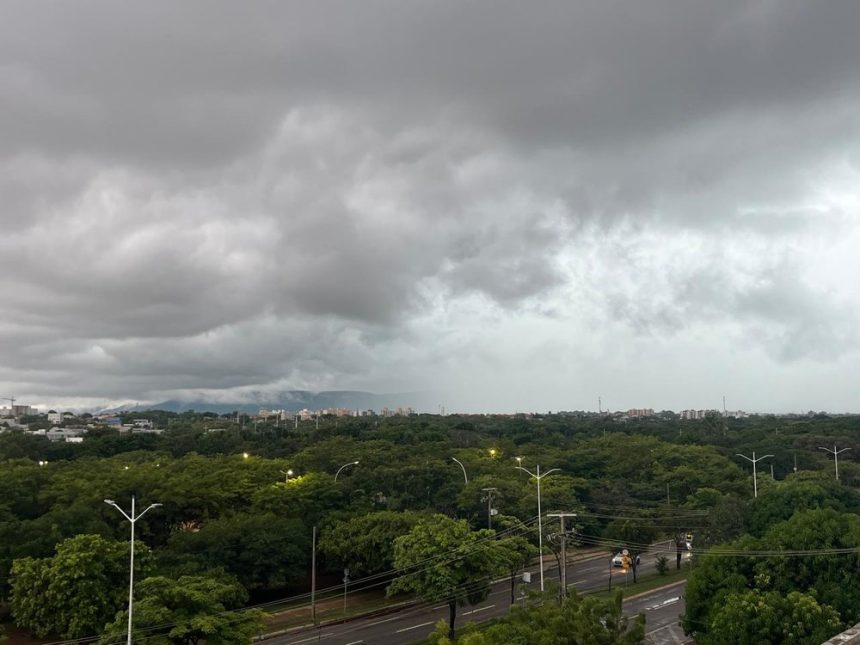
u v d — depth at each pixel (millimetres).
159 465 89062
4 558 49844
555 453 111562
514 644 25031
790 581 38000
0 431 162000
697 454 108938
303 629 50906
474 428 181375
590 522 77438
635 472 103062
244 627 34531
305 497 68875
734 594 35812
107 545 46531
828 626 32562
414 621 52844
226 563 53719
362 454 95500
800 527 40406
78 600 42844
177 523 65375
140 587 35438
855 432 147125
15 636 48625
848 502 69312
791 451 118938
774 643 33188
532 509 74375
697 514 72938
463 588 47094
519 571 69375
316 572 65875
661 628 49281
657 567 71000
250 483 74438
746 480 90438
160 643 32250
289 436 147000
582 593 60688
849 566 37406
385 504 76000
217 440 135375
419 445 114438
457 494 77562
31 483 71625
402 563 47875
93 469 82312
